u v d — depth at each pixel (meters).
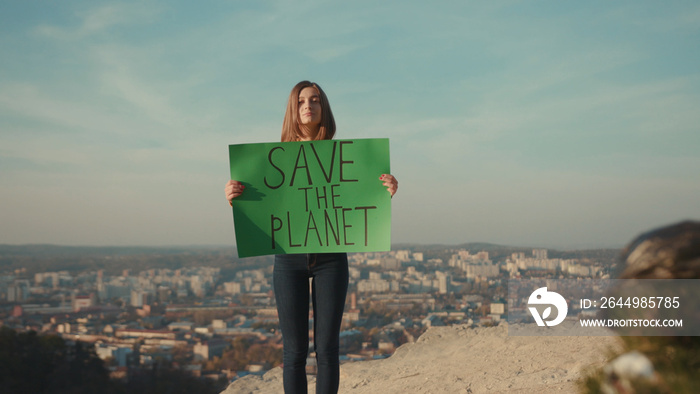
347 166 3.29
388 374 5.63
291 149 3.32
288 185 3.29
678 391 0.84
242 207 3.26
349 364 6.32
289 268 3.14
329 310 3.07
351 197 3.27
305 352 3.11
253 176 3.29
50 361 16.73
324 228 3.23
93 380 15.59
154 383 15.16
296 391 3.05
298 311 3.09
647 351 0.92
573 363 4.50
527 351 5.27
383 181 3.26
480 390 4.43
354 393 5.20
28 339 18.14
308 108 3.32
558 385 3.98
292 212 3.26
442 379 5.01
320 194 3.27
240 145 3.31
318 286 3.11
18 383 15.18
